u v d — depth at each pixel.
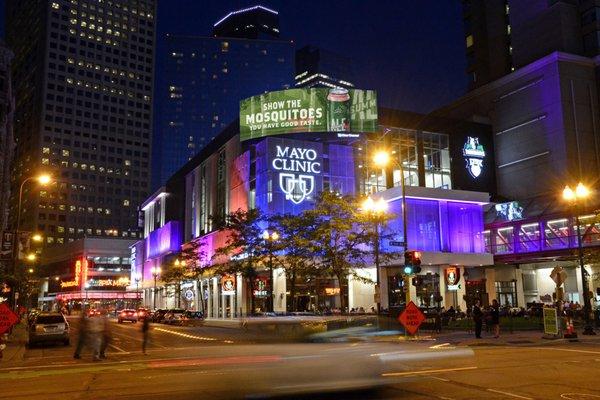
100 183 183.50
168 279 77.19
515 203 64.38
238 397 8.73
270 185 60.28
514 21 80.00
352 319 15.91
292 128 62.84
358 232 41.31
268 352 11.73
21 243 39.12
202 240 79.69
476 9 92.62
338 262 39.78
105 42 190.62
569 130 66.62
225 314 71.94
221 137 78.62
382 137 67.00
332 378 9.13
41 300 167.50
